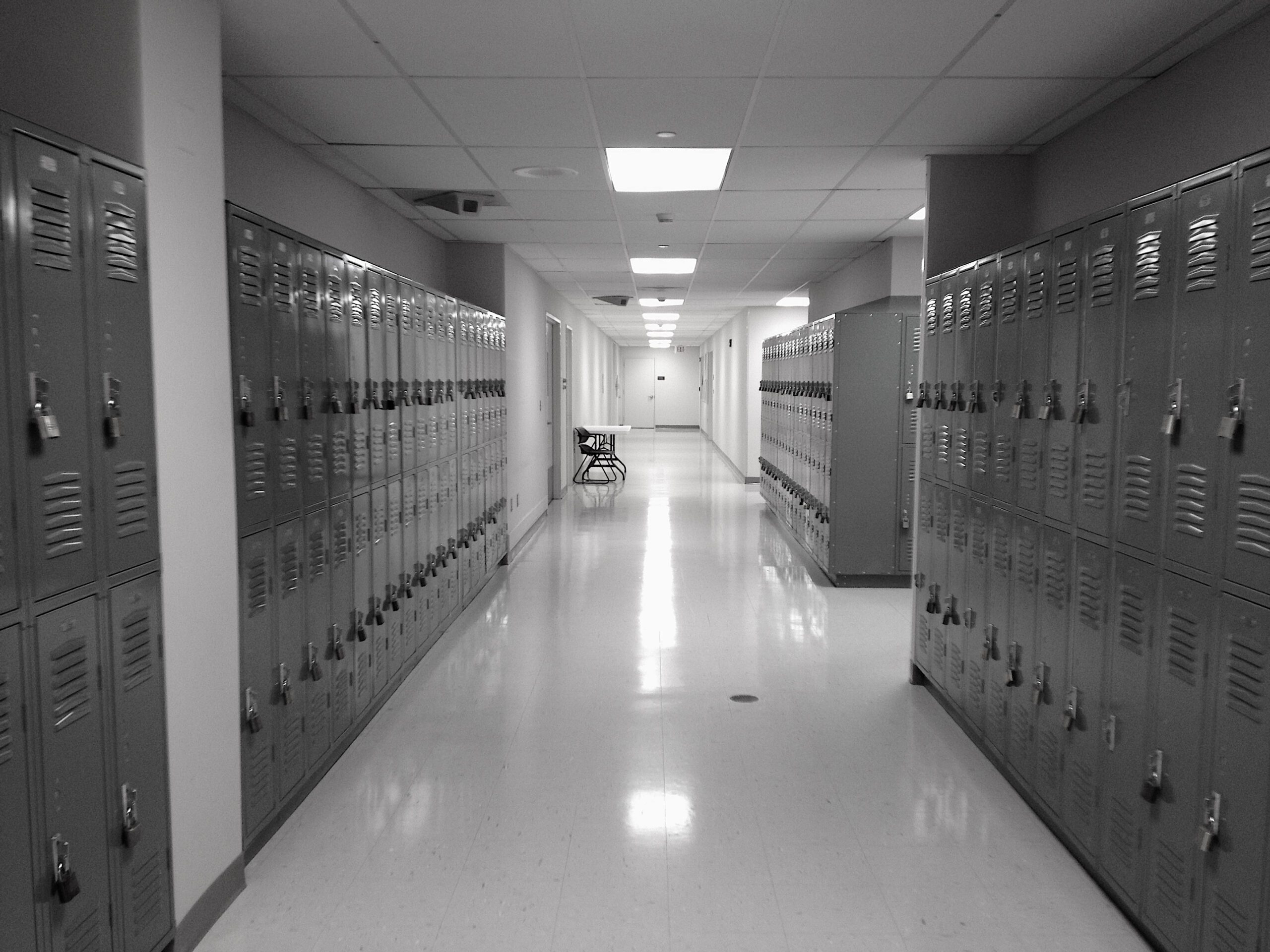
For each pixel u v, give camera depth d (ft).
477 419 20.13
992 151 13.87
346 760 11.50
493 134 12.95
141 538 6.76
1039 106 11.66
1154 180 10.69
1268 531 5.80
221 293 7.97
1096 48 9.68
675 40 9.43
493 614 18.99
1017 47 9.65
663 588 21.44
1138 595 7.57
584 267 27.81
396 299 13.51
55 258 5.72
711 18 8.84
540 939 7.75
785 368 29.60
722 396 56.90
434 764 11.40
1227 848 6.25
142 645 6.79
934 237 14.21
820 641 17.02
